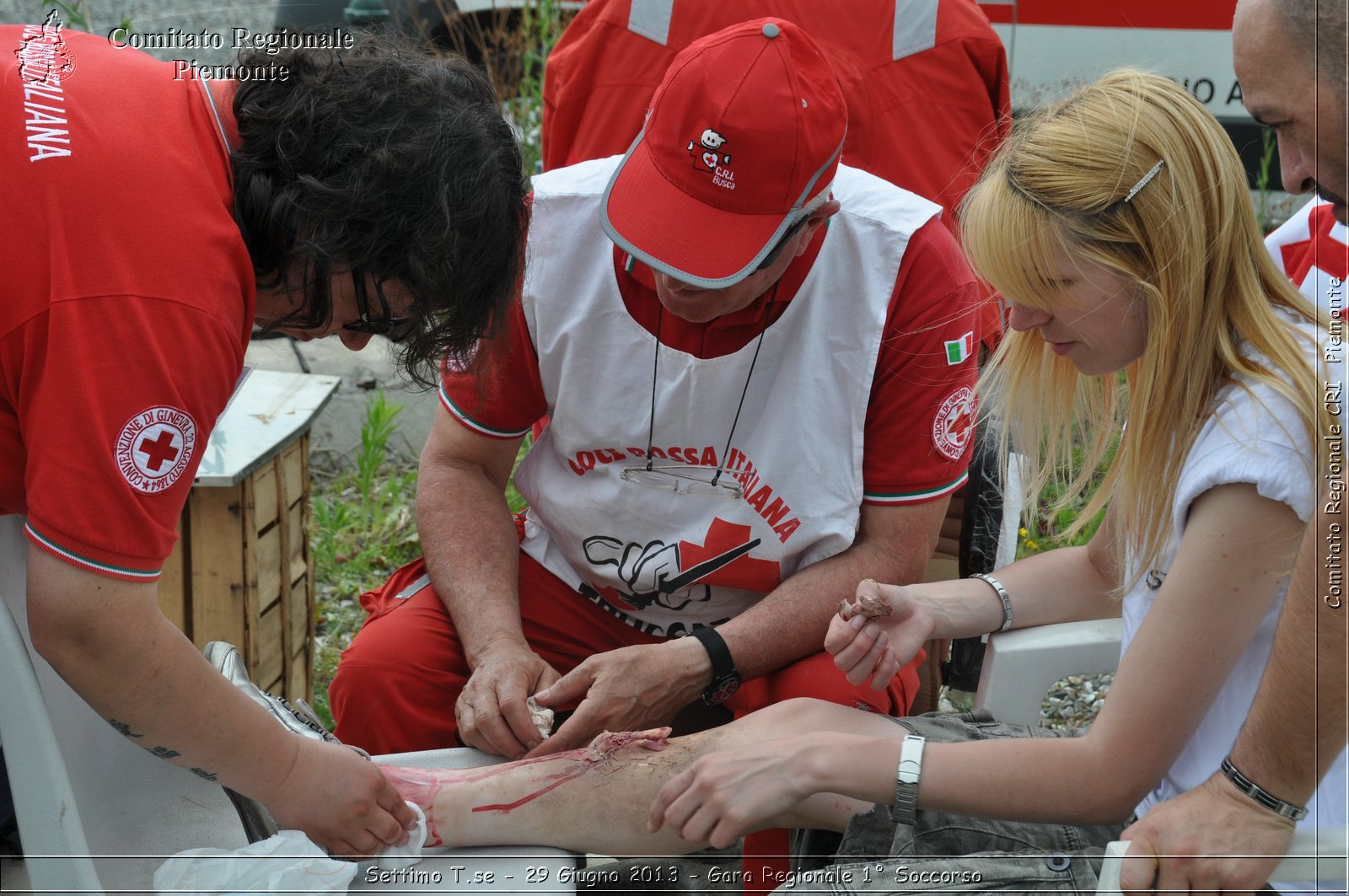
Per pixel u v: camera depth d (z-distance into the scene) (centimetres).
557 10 400
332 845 142
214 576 215
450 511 193
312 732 160
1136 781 131
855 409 176
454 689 185
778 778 139
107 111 111
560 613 197
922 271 174
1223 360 131
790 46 158
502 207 123
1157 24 361
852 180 180
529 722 166
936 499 183
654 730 158
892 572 182
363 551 316
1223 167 128
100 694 116
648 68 250
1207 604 125
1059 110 136
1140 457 137
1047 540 300
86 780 144
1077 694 278
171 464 111
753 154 154
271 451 216
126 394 107
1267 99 127
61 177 106
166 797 154
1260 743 121
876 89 236
